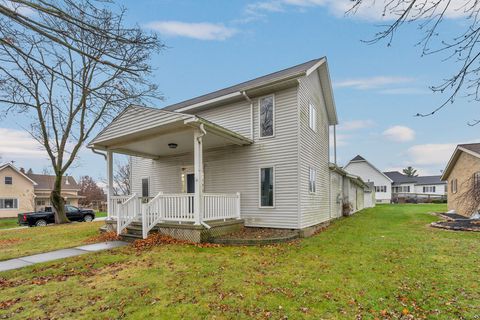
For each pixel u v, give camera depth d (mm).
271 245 7703
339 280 4750
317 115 12484
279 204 9781
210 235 8188
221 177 11148
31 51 4965
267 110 10312
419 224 12828
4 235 11000
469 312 3576
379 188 44875
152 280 4766
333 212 15391
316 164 11883
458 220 13602
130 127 9031
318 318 3449
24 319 3453
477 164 14570
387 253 6676
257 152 10391
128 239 8492
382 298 4023
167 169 13180
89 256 6438
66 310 3689
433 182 50812
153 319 3426
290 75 9297
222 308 3707
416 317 3479
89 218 19188
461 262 5801
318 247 7430
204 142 10180
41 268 5566
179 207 8484
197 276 4961
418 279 4785
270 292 4234
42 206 37406
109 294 4195
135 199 9461
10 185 32812
